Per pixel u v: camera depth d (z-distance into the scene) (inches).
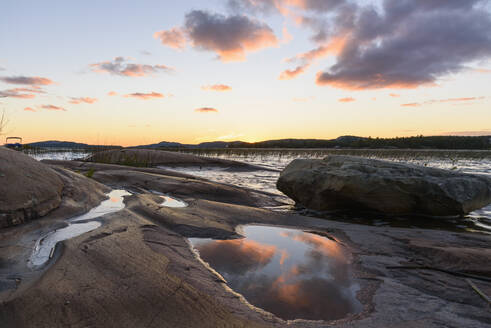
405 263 136.6
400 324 85.9
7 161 173.2
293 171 310.8
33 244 130.6
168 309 85.1
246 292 105.3
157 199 245.3
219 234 169.8
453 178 252.8
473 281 115.3
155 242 139.9
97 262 109.9
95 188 241.8
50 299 84.2
